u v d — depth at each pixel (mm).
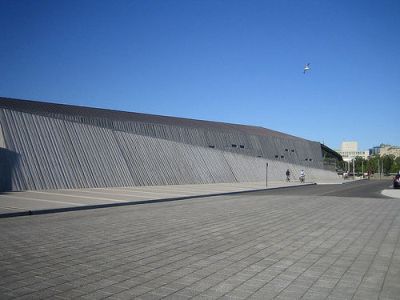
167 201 21016
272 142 64125
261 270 6852
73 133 29438
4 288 5605
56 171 26766
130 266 6961
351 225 12203
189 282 6086
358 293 5672
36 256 7551
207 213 15203
